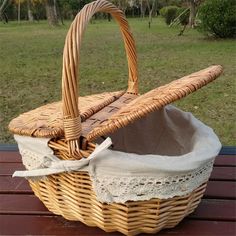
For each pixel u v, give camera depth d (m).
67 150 0.78
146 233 0.84
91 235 0.84
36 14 21.56
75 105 0.76
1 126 2.68
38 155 0.83
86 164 0.75
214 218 0.90
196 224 0.88
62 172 0.79
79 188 0.80
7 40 8.56
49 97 3.46
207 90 3.43
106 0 0.96
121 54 5.85
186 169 0.74
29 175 0.82
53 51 6.44
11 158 1.29
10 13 22.88
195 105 3.04
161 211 0.78
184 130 0.98
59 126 0.82
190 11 10.29
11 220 0.91
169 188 0.75
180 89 0.74
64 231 0.86
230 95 3.29
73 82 0.75
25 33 10.60
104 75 4.32
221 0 7.27
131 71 1.16
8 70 4.77
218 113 2.87
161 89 0.83
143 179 0.74
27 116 0.96
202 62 5.02
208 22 7.34
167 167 0.73
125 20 1.07
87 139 0.77
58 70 4.70
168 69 4.63
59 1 19.28
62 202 0.85
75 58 0.75
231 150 1.31
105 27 12.23
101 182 0.76
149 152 1.03
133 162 0.72
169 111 1.03
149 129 1.04
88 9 0.83
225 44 6.65
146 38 8.21
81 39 0.77
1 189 1.06
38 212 0.94
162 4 19.23
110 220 0.80
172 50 6.16
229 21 7.20
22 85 3.94
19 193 1.03
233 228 0.86
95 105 0.98
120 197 0.75
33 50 6.65
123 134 1.04
